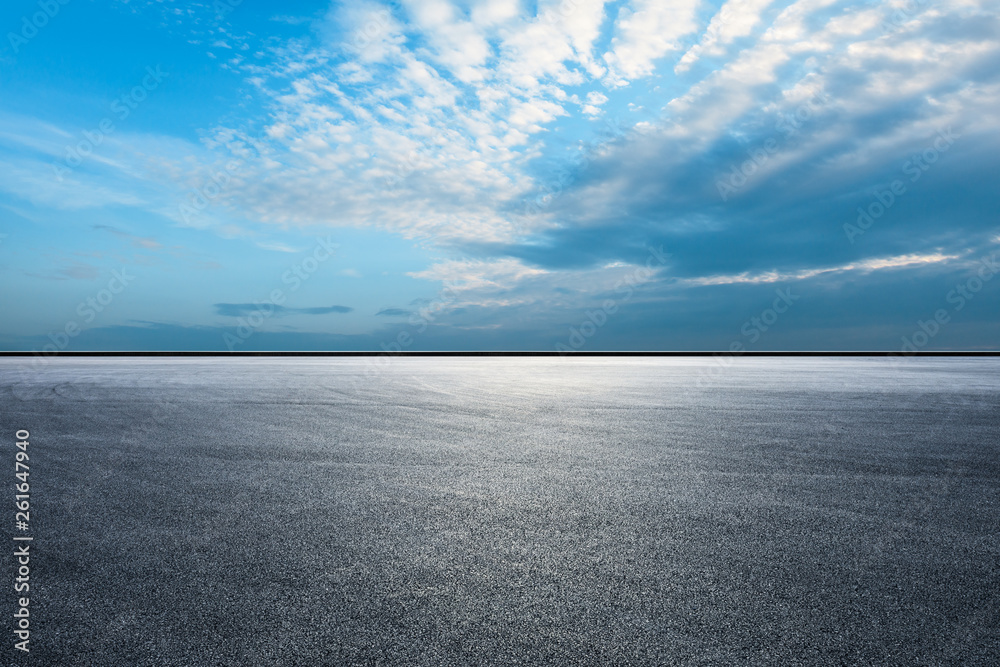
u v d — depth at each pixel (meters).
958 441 4.27
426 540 2.28
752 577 1.93
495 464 3.59
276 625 1.61
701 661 1.44
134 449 4.02
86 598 1.77
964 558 2.11
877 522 2.50
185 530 2.39
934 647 1.51
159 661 1.43
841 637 1.55
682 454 3.87
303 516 2.58
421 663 1.42
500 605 1.73
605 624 1.62
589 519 2.54
